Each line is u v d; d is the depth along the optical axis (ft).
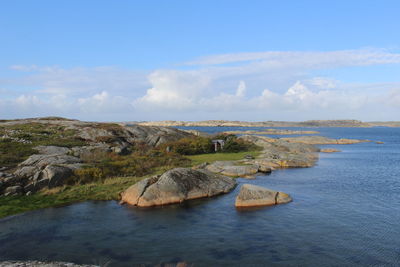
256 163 116.06
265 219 54.90
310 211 59.82
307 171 110.22
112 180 82.53
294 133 485.15
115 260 38.75
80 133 157.28
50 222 53.52
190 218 55.62
